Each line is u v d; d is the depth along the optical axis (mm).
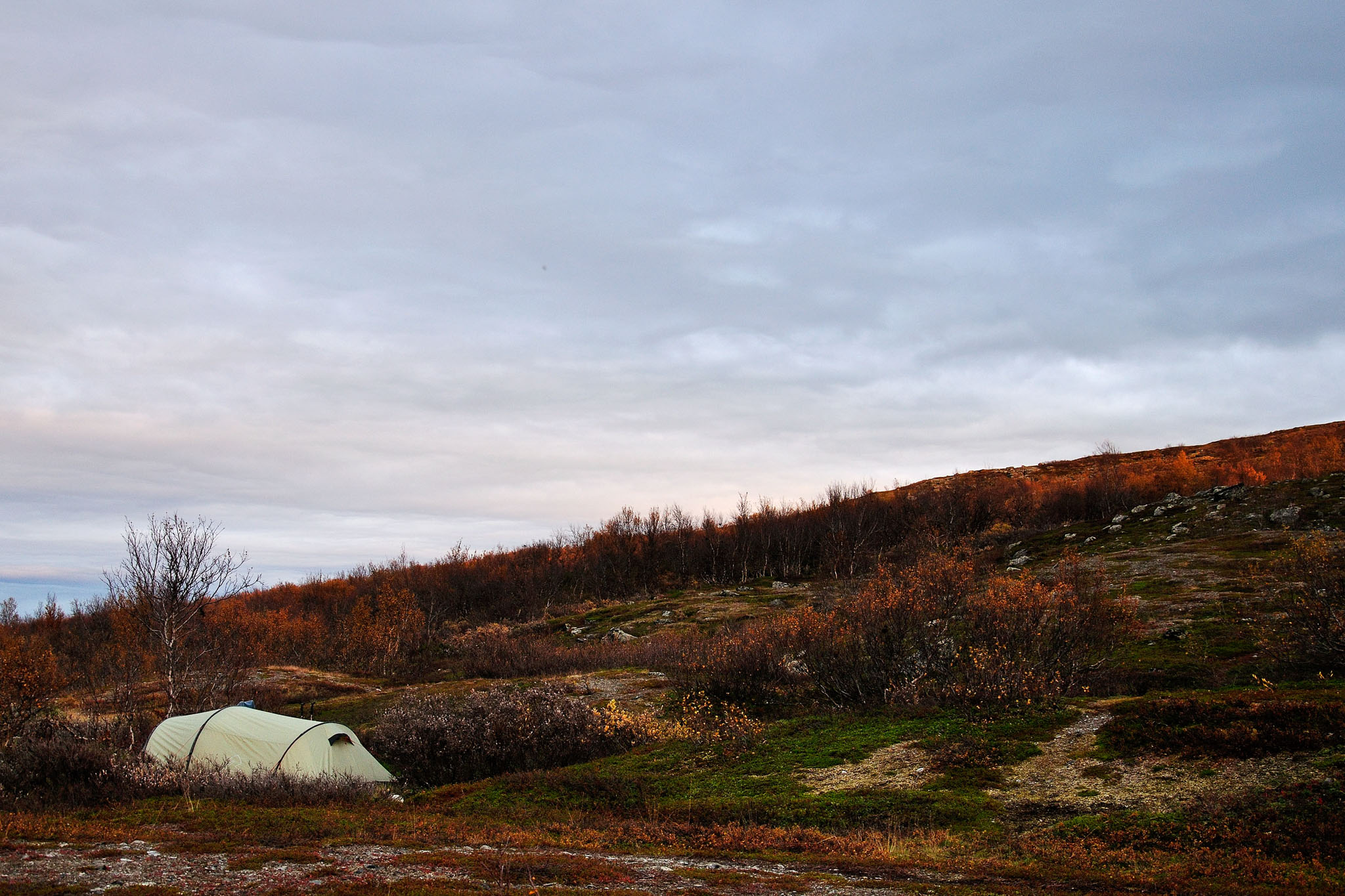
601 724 23828
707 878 10781
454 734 23203
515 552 94250
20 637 53344
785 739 20156
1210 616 28500
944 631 23438
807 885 10430
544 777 19172
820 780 16828
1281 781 12625
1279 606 27797
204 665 33344
